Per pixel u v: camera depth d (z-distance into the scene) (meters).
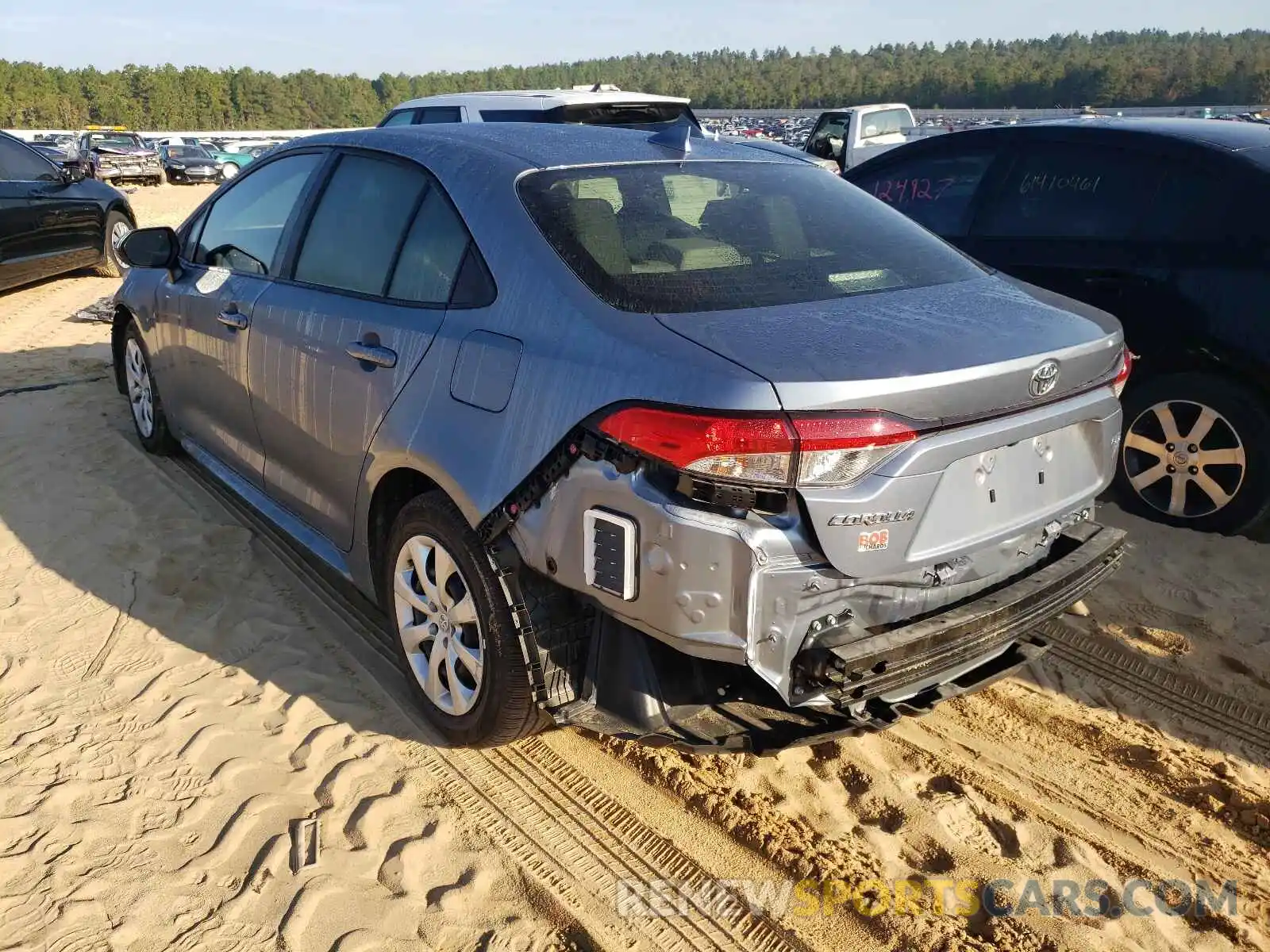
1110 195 4.77
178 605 3.85
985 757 3.08
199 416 4.52
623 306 2.54
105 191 11.30
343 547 3.48
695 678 2.54
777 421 2.15
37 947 2.31
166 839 2.66
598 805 2.84
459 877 2.57
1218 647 3.68
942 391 2.29
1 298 9.96
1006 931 2.41
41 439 5.59
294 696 3.29
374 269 3.29
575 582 2.46
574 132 3.47
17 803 2.77
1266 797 2.89
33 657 3.49
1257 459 4.28
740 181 3.30
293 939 2.36
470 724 2.91
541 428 2.50
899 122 18.31
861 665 2.31
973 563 2.57
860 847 2.68
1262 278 4.19
